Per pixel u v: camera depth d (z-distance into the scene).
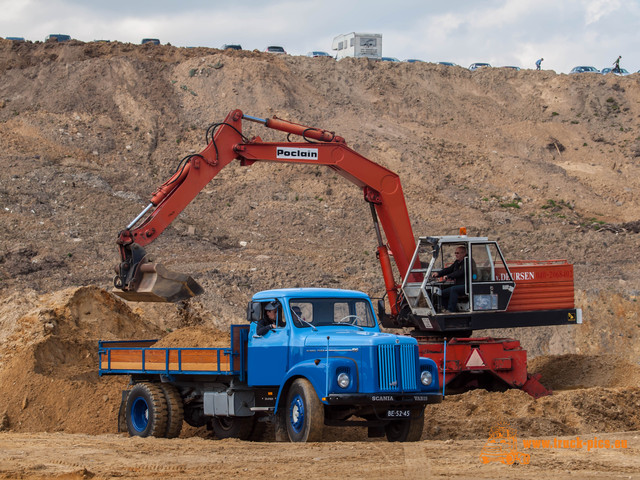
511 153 70.88
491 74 83.25
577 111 78.50
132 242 19.36
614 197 64.56
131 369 17.22
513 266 22.83
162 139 60.72
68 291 26.27
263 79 69.12
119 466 11.55
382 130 69.75
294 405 14.05
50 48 69.81
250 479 10.27
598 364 25.89
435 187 62.19
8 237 42.25
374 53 88.44
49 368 21.25
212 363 15.52
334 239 51.16
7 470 11.19
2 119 59.09
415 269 23.14
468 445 13.00
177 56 72.31
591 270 45.88
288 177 58.97
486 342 21.97
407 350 13.83
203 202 53.75
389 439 14.90
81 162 54.88
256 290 38.75
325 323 15.00
